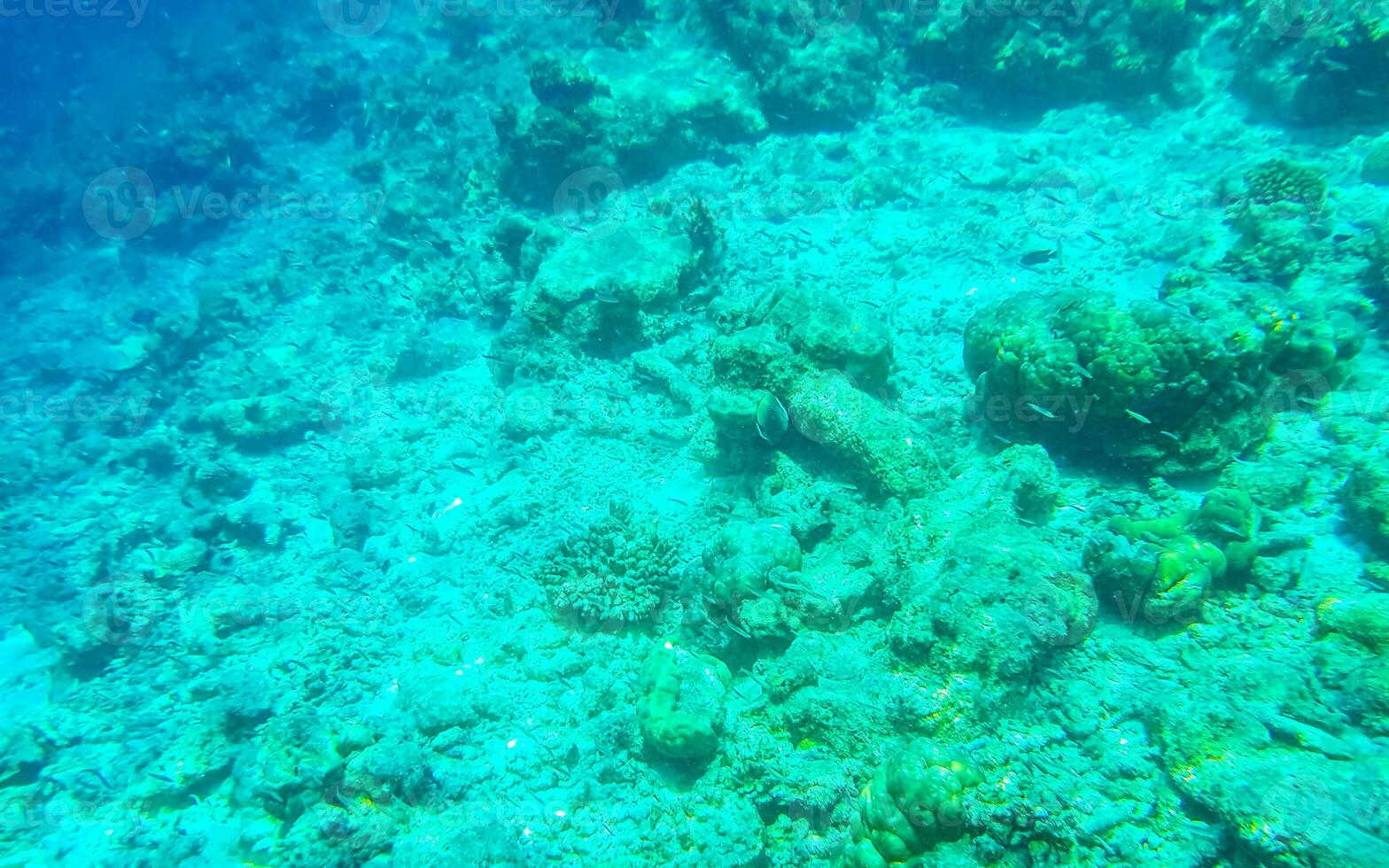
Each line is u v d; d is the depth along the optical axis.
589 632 7.75
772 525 7.10
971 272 12.09
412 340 15.33
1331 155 11.86
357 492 12.09
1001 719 5.15
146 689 9.53
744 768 5.72
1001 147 15.20
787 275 13.02
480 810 6.16
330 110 27.34
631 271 11.83
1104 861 4.27
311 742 7.18
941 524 6.60
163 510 13.46
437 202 19.94
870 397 8.36
